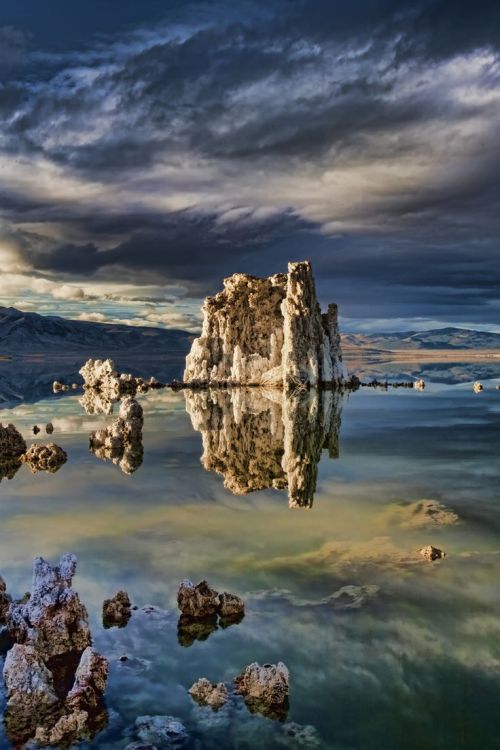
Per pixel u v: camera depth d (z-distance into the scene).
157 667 13.67
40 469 35.12
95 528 23.33
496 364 191.75
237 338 104.38
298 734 11.47
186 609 16.16
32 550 20.78
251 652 14.23
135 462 37.06
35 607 14.84
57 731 11.55
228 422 55.50
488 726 11.64
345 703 12.34
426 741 11.27
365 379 117.88
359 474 32.56
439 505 26.12
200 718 11.92
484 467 33.81
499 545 21.00
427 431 47.41
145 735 11.45
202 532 22.83
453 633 14.96
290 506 26.47
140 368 178.88
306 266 94.06
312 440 44.53
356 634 14.97
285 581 18.17
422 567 19.11
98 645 14.64
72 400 77.38
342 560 19.78
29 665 12.68
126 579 18.34
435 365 187.12
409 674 13.27
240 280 102.94
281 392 87.75
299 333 93.06
